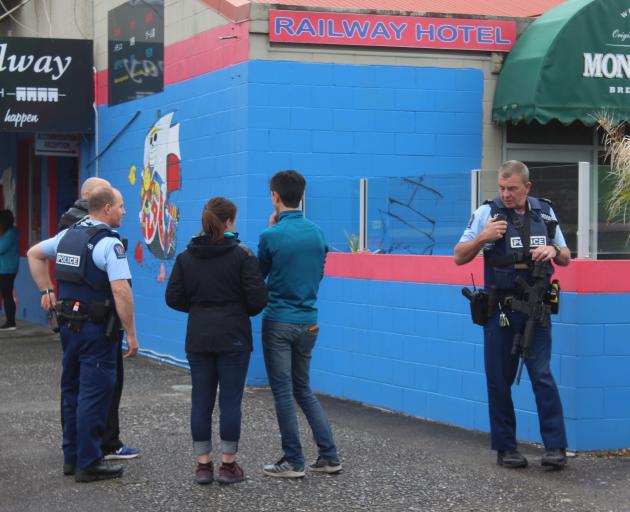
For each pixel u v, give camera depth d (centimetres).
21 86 1375
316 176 1056
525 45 1085
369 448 768
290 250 673
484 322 694
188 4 1166
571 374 733
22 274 1817
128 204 1349
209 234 658
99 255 664
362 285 952
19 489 661
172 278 666
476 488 653
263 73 1038
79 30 1486
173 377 1120
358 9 1065
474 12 1140
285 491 650
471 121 1108
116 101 1380
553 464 688
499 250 682
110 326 665
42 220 1714
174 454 749
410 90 1084
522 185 676
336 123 1062
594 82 1055
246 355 662
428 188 898
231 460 668
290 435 679
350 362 973
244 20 1036
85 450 669
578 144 1152
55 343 1429
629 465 706
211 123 1115
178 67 1195
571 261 731
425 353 878
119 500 633
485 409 816
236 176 1058
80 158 1511
